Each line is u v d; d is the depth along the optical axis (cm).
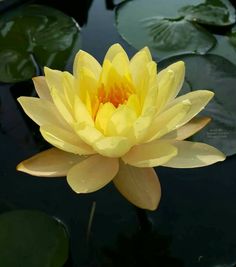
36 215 31
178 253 30
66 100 29
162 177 34
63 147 27
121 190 28
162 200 33
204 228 31
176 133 29
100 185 27
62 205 33
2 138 37
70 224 32
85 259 30
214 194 33
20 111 39
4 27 44
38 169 28
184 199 33
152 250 31
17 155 36
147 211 32
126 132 27
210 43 41
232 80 37
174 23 42
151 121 27
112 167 28
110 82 29
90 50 43
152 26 43
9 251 29
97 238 31
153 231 31
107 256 30
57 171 28
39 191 34
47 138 27
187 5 44
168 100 29
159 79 30
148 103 27
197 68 38
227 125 35
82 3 49
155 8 44
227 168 34
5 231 30
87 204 33
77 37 43
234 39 41
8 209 32
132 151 28
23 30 44
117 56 29
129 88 29
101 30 45
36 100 30
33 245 29
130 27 43
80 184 27
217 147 33
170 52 40
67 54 41
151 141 29
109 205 33
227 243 30
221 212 32
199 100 29
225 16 43
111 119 27
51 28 44
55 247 29
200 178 34
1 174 35
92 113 29
